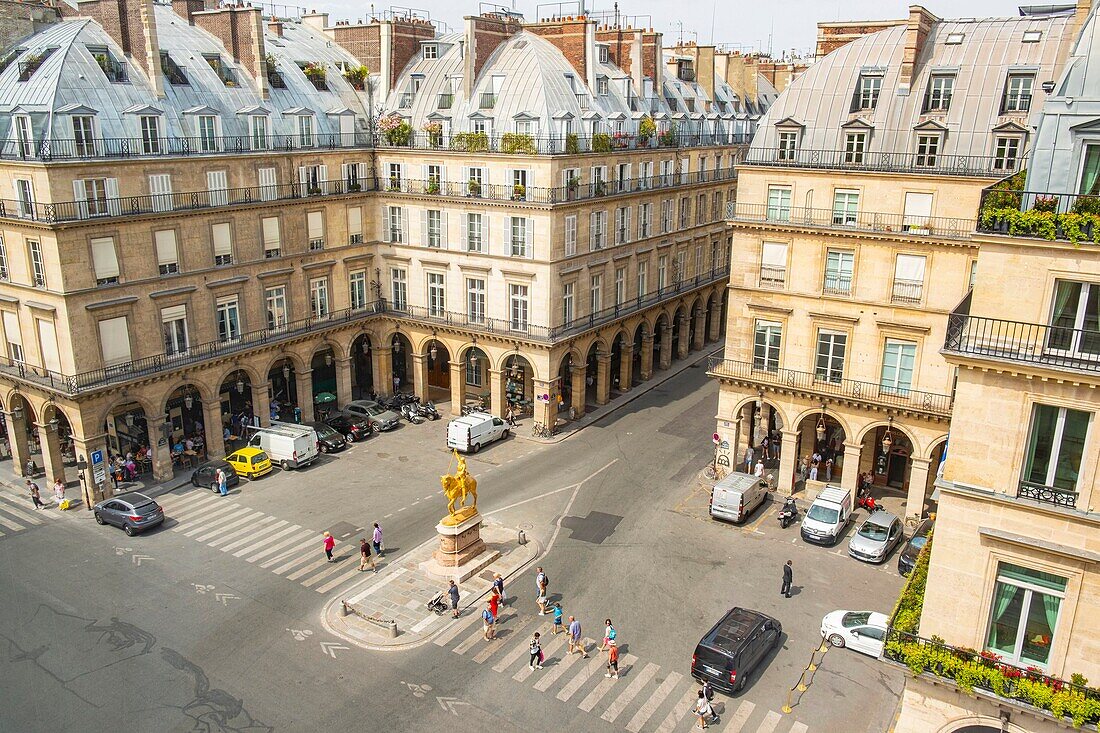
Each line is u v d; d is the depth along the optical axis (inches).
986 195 917.2
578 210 2434.8
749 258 1968.5
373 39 2800.2
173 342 2122.3
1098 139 856.9
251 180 2277.3
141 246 2015.3
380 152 2615.7
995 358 882.1
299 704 1280.8
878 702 1296.8
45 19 2266.2
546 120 2365.9
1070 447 882.1
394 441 2437.3
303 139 2448.3
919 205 1765.5
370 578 1659.7
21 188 1883.6
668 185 2918.3
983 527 928.9
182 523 1895.9
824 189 1862.7
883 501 2031.3
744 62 3745.1
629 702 1294.3
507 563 1713.8
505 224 2397.9
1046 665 925.8
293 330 2432.3
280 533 1849.2
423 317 2603.3
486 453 2342.5
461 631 1485.0
